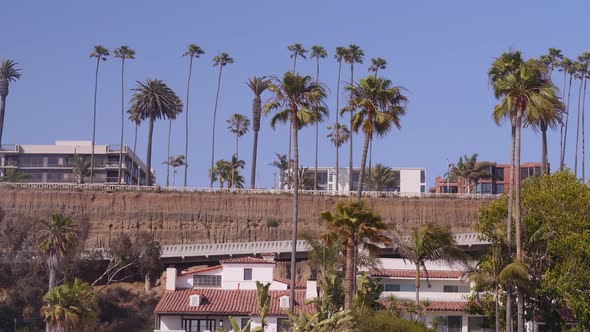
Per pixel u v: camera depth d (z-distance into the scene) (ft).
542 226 250.37
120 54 611.06
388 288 281.13
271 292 268.21
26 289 349.20
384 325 206.39
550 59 587.27
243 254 392.68
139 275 387.75
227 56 612.29
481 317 269.03
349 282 209.36
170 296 263.90
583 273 244.01
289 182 603.26
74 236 329.93
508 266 225.15
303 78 234.58
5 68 597.52
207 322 252.83
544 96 229.45
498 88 232.53
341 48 616.80
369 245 222.69
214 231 497.46
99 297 346.95
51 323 266.57
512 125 237.66
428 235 239.71
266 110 234.58
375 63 618.44
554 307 256.32
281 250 386.73
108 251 381.60
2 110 592.19
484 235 276.82
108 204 495.41
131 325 341.41
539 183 268.21
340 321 182.50
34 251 370.94
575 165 562.25
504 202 259.19
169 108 561.43
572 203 254.06
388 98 240.53
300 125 235.40
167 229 494.18
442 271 285.02
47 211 489.26
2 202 491.31
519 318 231.30
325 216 214.28
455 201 512.63
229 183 651.25
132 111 562.25
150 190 503.61
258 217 503.20
